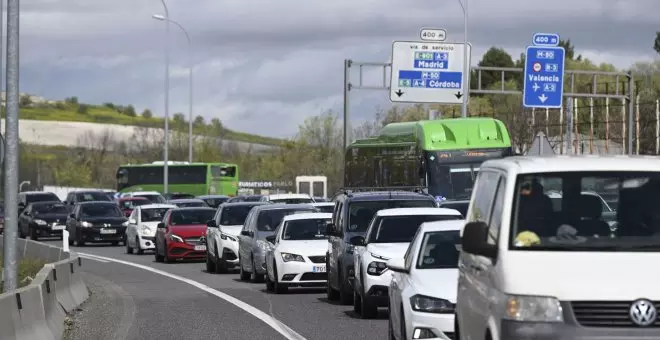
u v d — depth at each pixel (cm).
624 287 2312
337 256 5684
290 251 6462
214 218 9000
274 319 5069
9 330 3269
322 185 17788
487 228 2588
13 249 5366
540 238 2412
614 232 2445
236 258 8438
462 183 9069
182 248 9919
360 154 10694
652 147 16812
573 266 2338
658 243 2389
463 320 2850
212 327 4800
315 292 6644
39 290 4006
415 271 3759
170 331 4678
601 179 2506
